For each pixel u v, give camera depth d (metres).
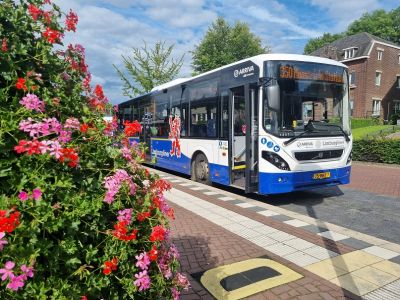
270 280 4.14
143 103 15.86
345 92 8.57
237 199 8.63
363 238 5.66
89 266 1.99
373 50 39.34
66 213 1.89
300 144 7.68
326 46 45.84
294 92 7.78
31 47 2.19
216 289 3.94
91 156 2.15
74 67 2.43
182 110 11.73
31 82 2.01
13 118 1.88
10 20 2.12
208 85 10.04
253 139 7.95
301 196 9.20
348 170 8.51
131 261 2.21
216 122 9.61
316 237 5.70
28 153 1.79
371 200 8.70
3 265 1.61
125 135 2.44
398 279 4.15
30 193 1.79
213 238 5.64
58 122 1.99
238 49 46.41
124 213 2.10
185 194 9.20
